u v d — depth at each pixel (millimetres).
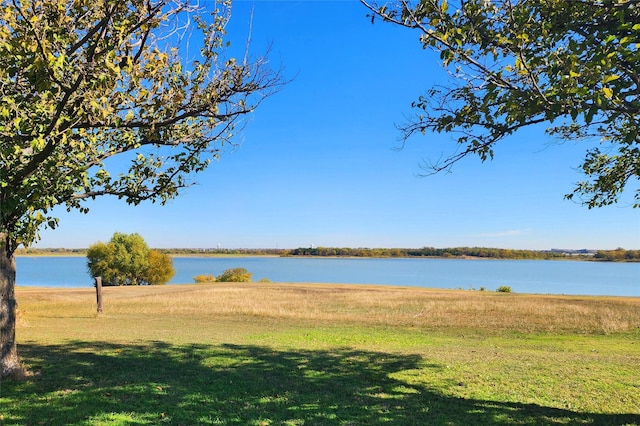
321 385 8820
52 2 6094
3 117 6230
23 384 7625
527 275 124562
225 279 85125
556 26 5414
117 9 5828
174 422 6145
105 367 9406
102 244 79625
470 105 6465
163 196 9336
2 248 7938
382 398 7965
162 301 30969
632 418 6953
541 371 10289
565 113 5059
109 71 6055
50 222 7934
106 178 8648
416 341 16250
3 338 8016
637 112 4746
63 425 5789
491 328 20312
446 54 5488
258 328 19172
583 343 16516
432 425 6535
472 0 5691
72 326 17453
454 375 9914
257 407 7113
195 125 8680
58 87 6301
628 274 132625
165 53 6859
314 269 169750
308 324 20984
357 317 23641
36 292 39938
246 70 7168
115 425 5887
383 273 136250
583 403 7824
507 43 5562
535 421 6805
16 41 5539
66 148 8039
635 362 11539
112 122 6938
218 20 7207
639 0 4512
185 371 9477
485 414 7129
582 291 63344
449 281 91812
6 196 7047
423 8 5715
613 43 5023
